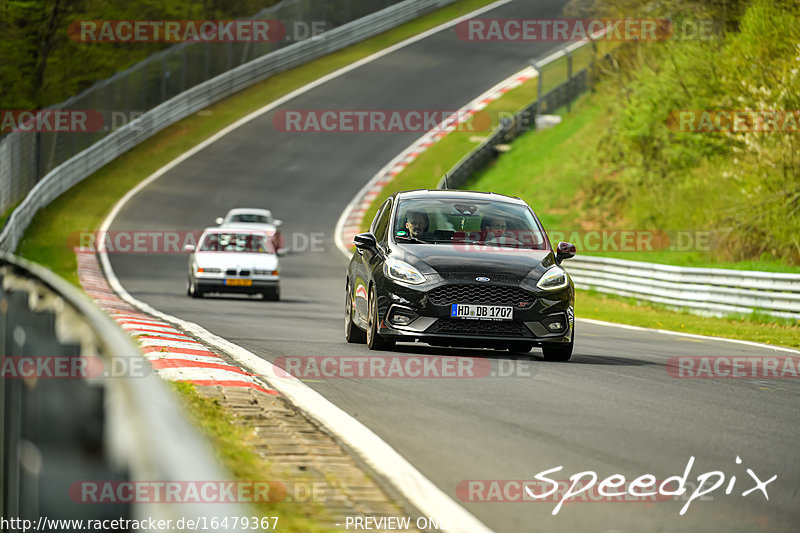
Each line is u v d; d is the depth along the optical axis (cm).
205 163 17438
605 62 14988
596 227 13625
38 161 15812
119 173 16662
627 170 12950
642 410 2898
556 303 4025
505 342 4022
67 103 16975
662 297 8250
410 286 3997
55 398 1388
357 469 2061
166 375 3064
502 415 2738
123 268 10775
